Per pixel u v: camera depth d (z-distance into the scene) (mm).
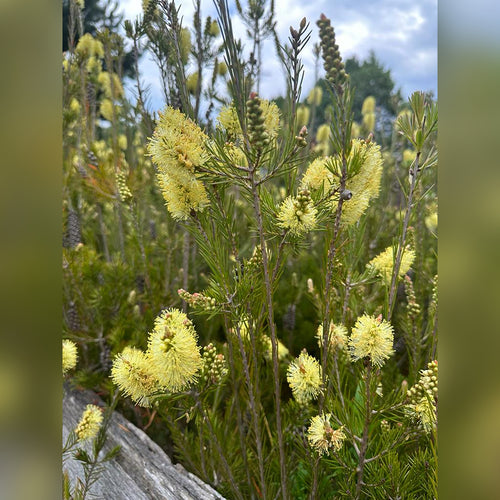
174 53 990
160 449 1285
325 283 856
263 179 740
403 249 845
